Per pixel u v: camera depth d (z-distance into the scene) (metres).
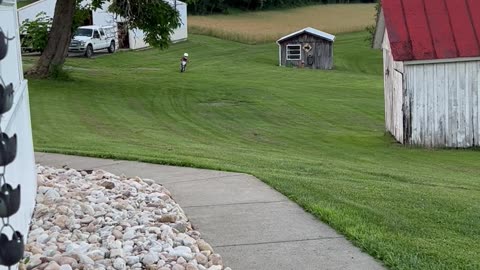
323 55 51.59
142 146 15.05
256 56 56.16
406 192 9.65
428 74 18.56
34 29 30.67
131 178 9.46
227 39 67.19
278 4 91.62
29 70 30.80
